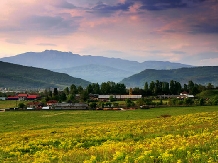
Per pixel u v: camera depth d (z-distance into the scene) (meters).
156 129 46.28
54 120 103.50
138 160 20.78
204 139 27.23
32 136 51.03
